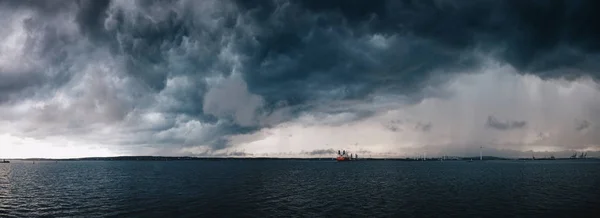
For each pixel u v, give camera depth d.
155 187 105.69
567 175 163.62
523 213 57.12
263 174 185.38
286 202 71.00
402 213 57.53
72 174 184.12
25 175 174.38
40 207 65.62
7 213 59.44
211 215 56.53
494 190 92.88
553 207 62.81
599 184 109.94
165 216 55.94
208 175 175.75
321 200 73.94
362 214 56.91
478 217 53.91
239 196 81.62
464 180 132.50
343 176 164.38
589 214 56.06
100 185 113.25
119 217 55.28
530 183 115.81
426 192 88.69
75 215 57.19
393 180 134.75
